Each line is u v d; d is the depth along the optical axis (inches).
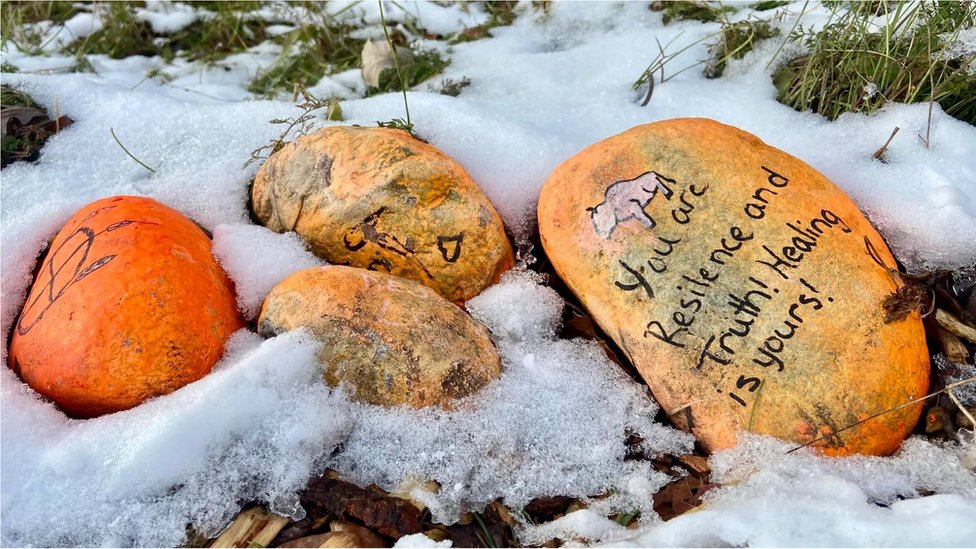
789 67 33.5
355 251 27.9
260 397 23.7
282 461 23.6
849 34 32.1
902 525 21.7
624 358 26.9
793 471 23.6
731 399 24.6
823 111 32.2
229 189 30.8
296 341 24.4
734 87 33.8
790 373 24.5
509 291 27.8
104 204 27.0
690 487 24.2
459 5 41.7
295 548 23.0
